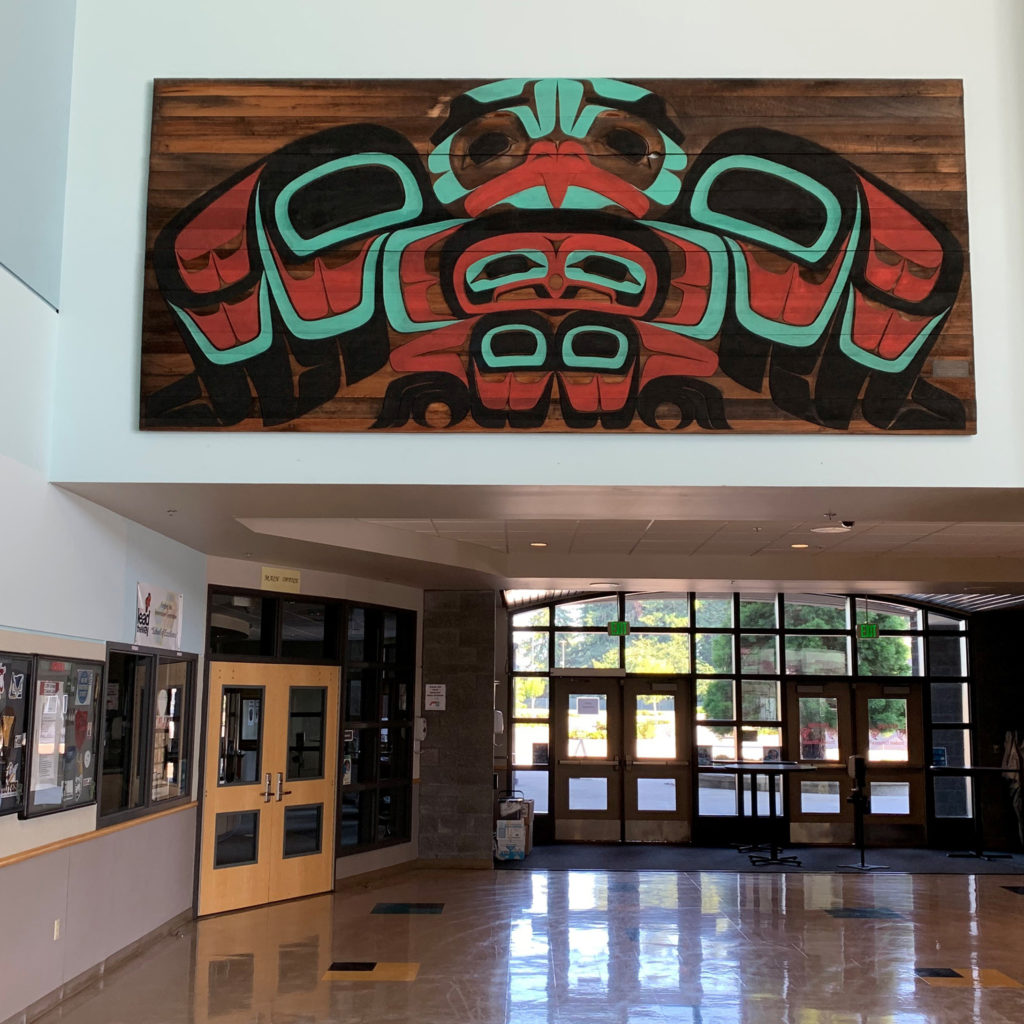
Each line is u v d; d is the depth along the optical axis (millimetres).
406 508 6734
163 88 6191
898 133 6172
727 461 5969
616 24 6254
